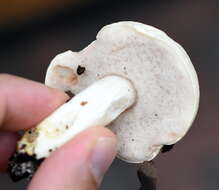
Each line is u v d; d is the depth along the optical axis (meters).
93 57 0.26
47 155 0.24
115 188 0.42
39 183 0.23
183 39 0.48
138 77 0.26
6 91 0.27
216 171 0.42
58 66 0.27
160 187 0.42
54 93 0.27
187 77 0.24
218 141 0.43
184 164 0.43
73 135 0.25
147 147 0.27
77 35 0.51
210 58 0.47
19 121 0.28
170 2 0.50
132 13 0.50
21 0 0.51
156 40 0.24
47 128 0.25
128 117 0.27
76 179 0.23
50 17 0.52
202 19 0.49
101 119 0.25
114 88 0.26
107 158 0.24
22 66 0.51
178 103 0.25
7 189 0.43
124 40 0.25
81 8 0.51
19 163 0.24
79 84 0.27
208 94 0.45
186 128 0.25
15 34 0.52
